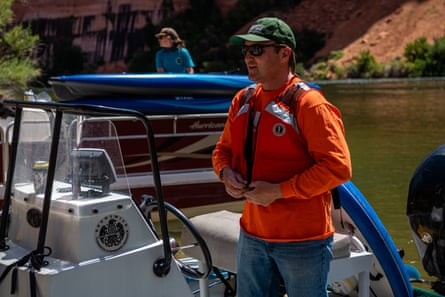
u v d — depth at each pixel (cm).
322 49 7275
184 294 295
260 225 277
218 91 696
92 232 269
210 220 390
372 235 388
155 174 284
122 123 655
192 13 7644
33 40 1623
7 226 315
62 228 273
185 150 692
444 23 7200
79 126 290
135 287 280
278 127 267
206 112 694
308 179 258
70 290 261
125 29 7281
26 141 312
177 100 679
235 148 284
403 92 3728
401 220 687
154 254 286
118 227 277
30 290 260
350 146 1359
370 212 392
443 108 2458
